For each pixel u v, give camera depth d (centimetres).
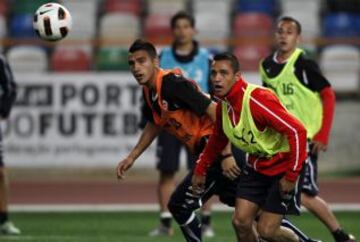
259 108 2330
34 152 5422
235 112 2361
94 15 6275
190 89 2459
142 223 3903
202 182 2486
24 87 5397
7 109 3591
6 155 5422
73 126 5403
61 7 2761
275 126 2330
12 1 6378
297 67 3039
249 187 2455
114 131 5388
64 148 5412
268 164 2411
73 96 5388
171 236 3453
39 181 5328
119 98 5366
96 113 5388
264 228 2414
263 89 2355
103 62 5812
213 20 6119
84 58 5903
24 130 5412
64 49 5912
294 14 6253
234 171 2517
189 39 3531
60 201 4672
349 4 6334
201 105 2453
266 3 6406
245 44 5669
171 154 3497
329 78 5838
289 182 2341
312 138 3022
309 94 3031
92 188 5088
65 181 5328
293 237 2502
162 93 2461
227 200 2652
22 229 3684
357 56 5838
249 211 2445
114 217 4119
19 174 5431
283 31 3047
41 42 5756
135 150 2620
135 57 2442
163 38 5756
